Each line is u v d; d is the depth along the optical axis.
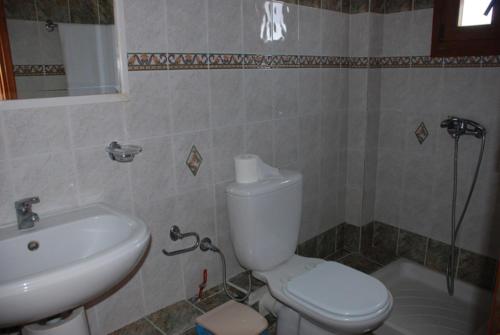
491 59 2.04
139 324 1.68
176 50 1.61
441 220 2.37
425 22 2.25
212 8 1.70
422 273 2.42
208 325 1.58
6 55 1.29
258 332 1.55
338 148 2.50
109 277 1.09
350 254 2.63
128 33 1.47
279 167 2.15
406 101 2.41
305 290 1.56
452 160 2.26
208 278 1.93
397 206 2.57
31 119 1.31
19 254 1.21
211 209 1.87
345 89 2.46
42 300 0.98
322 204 2.48
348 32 2.40
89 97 1.42
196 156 1.76
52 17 1.36
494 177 2.11
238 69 1.85
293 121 2.17
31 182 1.34
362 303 1.47
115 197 1.54
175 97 1.64
